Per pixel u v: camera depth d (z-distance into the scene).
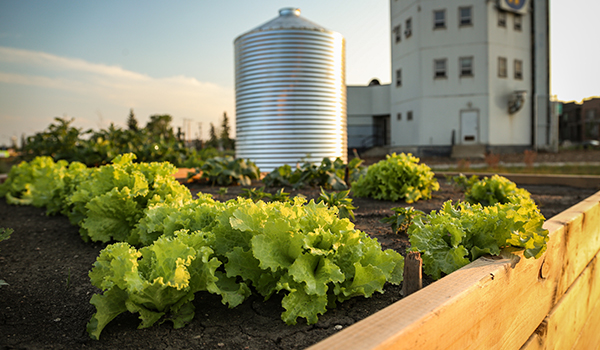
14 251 3.24
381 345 1.26
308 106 9.19
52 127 9.08
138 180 3.36
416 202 5.32
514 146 24.16
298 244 1.99
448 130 23.69
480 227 2.52
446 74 23.59
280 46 8.98
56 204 4.86
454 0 23.19
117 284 1.78
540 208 5.12
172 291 1.85
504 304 2.19
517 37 24.09
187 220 2.46
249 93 9.38
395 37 26.38
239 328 1.86
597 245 4.38
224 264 2.12
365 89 28.58
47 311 2.08
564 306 3.16
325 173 6.28
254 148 9.41
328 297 2.04
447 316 1.61
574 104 53.00
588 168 13.68
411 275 2.07
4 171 12.37
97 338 1.71
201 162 8.28
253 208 2.21
